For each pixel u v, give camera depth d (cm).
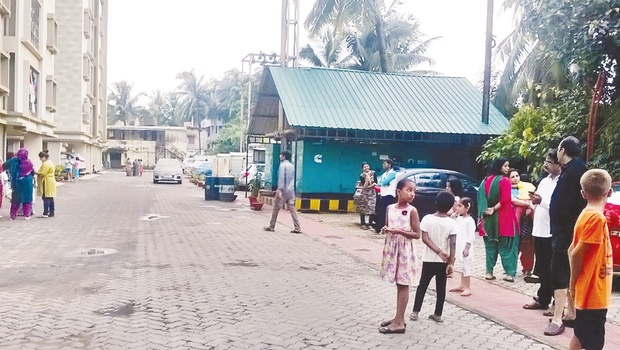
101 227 1401
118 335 564
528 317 668
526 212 897
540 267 686
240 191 3091
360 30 2597
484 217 877
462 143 1980
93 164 5006
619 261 756
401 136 1936
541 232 677
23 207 1494
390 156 1980
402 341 570
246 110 6369
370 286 823
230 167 3478
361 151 1964
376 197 1450
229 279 835
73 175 3644
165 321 615
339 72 2138
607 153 1221
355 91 2041
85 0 3975
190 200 2347
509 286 842
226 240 1232
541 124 1493
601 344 431
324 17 2386
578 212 580
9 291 736
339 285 823
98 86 4722
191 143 7750
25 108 2281
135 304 682
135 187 3209
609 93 1261
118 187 3136
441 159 2014
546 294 688
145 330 582
